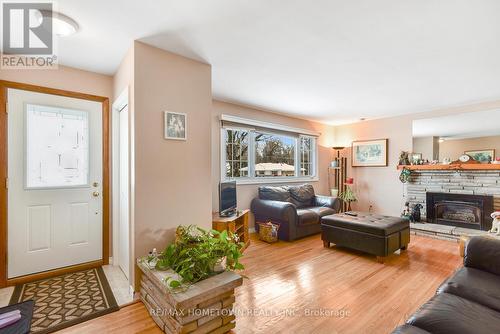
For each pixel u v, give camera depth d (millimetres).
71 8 1660
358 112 4797
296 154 5293
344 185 5684
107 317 1848
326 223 3518
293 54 2385
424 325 1182
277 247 3557
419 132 4777
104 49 2248
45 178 2502
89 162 2738
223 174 4027
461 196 4234
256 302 2062
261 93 3613
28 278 2377
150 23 1852
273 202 3990
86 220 2719
